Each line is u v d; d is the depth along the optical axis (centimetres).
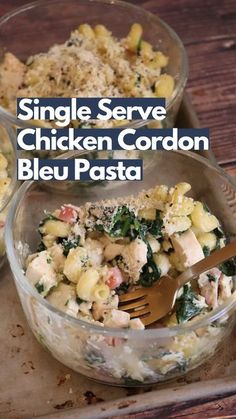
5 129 35
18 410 30
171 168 35
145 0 45
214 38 43
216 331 29
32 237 33
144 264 30
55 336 29
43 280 30
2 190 34
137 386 31
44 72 39
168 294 30
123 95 38
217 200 33
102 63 39
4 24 42
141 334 28
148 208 32
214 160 36
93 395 30
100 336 28
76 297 30
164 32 41
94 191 35
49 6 42
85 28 42
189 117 39
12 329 32
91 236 32
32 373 31
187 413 29
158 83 39
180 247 30
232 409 29
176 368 30
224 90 40
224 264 31
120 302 30
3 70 40
